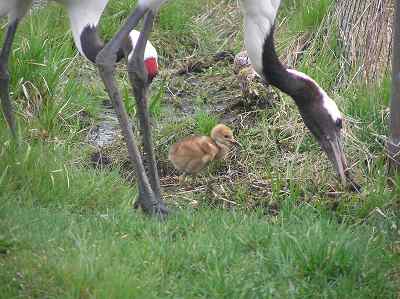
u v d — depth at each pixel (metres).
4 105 11.31
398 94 11.09
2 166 10.51
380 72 13.34
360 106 12.76
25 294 8.25
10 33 11.20
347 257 9.05
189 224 9.98
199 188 11.77
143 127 10.84
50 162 10.92
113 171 11.54
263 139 12.79
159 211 10.51
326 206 11.00
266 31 11.02
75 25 11.16
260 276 8.90
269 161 12.34
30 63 12.95
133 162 10.57
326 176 11.71
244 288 8.59
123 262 8.85
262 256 9.21
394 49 11.04
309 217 10.33
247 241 9.52
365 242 9.52
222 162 12.30
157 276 8.74
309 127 11.34
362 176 11.72
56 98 13.04
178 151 11.55
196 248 9.24
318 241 9.16
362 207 10.83
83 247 8.92
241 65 14.42
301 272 9.01
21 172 10.53
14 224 9.23
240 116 13.50
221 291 8.56
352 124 12.54
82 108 13.36
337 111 11.28
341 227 9.75
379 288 8.89
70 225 9.52
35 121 12.34
